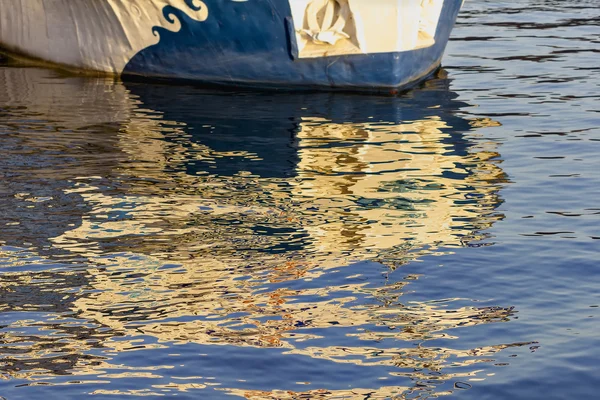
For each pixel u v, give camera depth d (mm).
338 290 6977
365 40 13648
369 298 6832
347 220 8492
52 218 8516
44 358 5945
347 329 6344
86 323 6434
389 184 9547
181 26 14055
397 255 7656
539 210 8766
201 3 13711
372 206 8867
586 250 7746
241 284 7086
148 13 14125
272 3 13492
